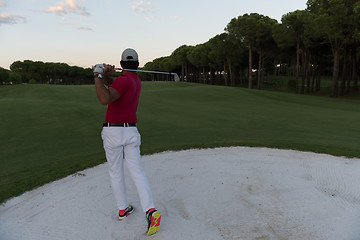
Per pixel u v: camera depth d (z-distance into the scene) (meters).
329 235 2.58
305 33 32.00
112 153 2.66
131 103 2.60
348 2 24.73
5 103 14.45
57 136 7.60
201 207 3.22
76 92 22.22
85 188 3.85
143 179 2.67
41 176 4.28
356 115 13.30
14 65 90.62
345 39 27.34
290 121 10.85
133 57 2.56
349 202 3.34
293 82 49.41
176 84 41.22
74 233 2.69
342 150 5.80
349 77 36.72
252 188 3.81
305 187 3.84
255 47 43.78
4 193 3.65
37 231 2.75
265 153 5.66
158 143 6.73
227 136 7.66
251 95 23.48
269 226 2.76
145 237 2.57
